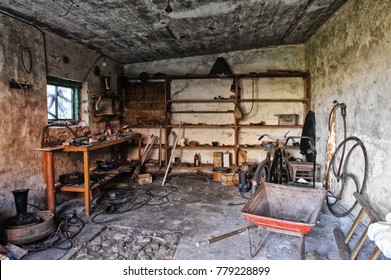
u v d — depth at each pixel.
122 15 3.27
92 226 3.06
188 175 5.55
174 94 5.82
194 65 5.68
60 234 2.85
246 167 5.04
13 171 3.07
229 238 2.74
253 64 5.49
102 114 5.00
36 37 3.44
